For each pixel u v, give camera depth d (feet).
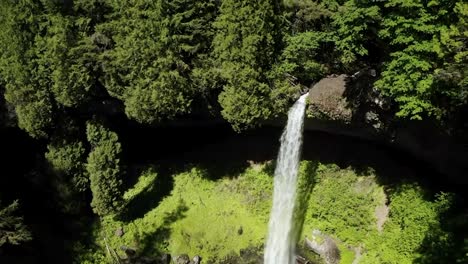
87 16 90.63
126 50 86.99
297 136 89.30
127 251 98.07
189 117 104.94
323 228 90.22
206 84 88.43
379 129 83.61
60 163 98.94
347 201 89.76
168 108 89.15
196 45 86.74
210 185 104.47
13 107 98.99
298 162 92.02
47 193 101.35
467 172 77.66
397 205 82.89
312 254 88.94
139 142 112.57
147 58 86.58
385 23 67.15
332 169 92.99
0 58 92.73
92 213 104.73
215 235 97.66
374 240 83.87
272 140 101.60
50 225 101.14
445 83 63.31
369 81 79.51
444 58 63.67
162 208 103.96
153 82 87.04
